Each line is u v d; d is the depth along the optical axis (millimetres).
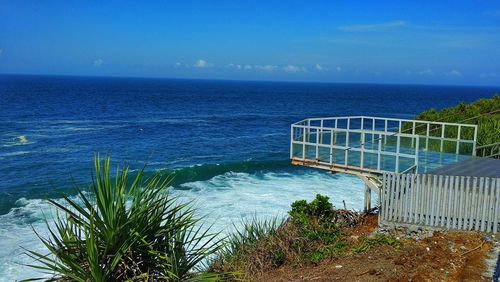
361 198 19297
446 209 10164
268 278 8609
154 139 43125
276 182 23094
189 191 21109
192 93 154125
